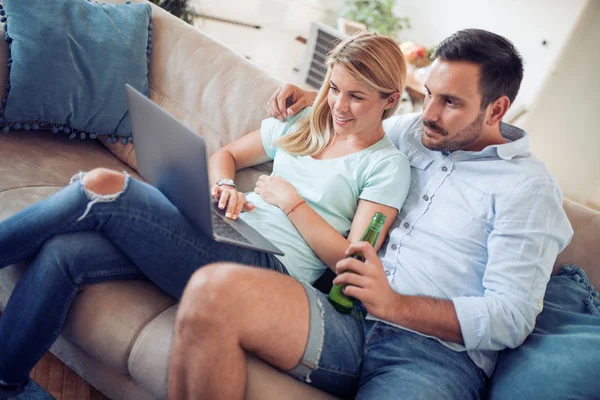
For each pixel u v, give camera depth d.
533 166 1.21
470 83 1.17
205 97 1.72
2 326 1.03
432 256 1.24
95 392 1.40
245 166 1.60
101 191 1.04
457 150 1.31
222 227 1.16
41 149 1.59
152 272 1.12
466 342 1.07
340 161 1.39
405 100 3.61
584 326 1.10
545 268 1.12
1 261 1.06
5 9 1.51
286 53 4.77
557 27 4.04
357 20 5.09
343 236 1.37
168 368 0.95
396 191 1.31
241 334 0.94
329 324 1.04
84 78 1.59
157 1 2.93
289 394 0.98
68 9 1.57
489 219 1.21
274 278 1.02
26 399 1.27
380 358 1.10
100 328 1.08
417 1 5.27
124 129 1.72
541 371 1.03
